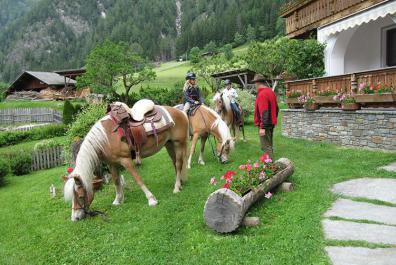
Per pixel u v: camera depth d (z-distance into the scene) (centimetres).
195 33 14625
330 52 1458
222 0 19412
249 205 563
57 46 19600
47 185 1012
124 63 4081
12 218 723
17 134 2319
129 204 701
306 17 1585
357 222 545
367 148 1051
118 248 528
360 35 1532
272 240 504
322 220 560
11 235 631
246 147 1214
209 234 542
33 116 3734
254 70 3244
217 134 957
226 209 531
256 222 554
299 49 1514
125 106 688
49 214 716
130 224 606
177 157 765
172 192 759
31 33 19925
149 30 18350
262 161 691
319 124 1228
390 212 579
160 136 709
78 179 606
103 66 4044
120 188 709
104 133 643
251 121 1930
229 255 476
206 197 702
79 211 633
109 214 658
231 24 13575
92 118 999
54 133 2481
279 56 2939
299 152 1080
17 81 6044
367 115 1044
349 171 823
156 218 619
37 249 555
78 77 4375
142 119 687
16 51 19075
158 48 16112
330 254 454
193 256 483
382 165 858
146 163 1087
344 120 1124
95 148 636
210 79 4297
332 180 765
